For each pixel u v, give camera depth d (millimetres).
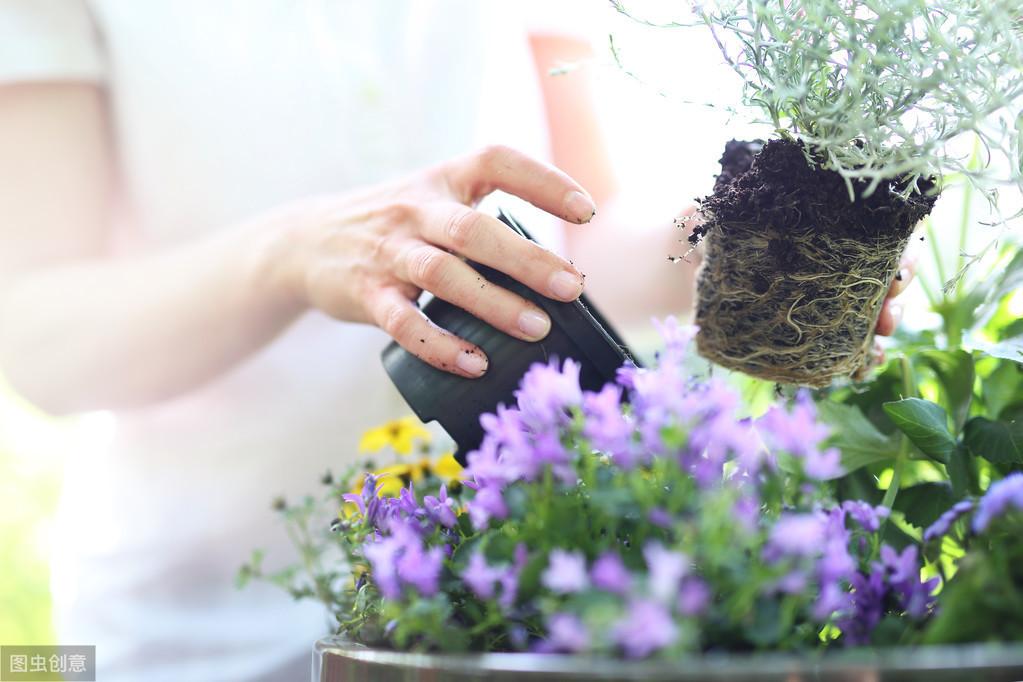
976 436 517
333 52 885
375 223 594
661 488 414
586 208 552
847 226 507
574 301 506
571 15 1133
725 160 564
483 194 588
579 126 1155
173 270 761
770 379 557
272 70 860
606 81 581
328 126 881
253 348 787
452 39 939
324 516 714
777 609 390
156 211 864
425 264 521
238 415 855
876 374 577
